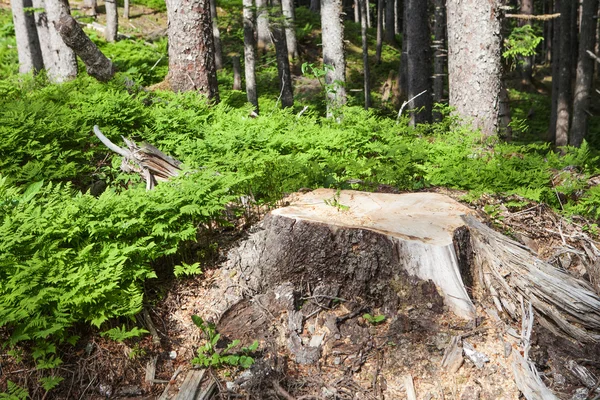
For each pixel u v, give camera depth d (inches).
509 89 1174.3
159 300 194.1
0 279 177.9
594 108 1044.5
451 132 354.3
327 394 164.7
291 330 182.9
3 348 167.2
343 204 215.2
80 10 1047.0
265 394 164.9
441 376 167.2
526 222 243.3
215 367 173.2
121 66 767.1
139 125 333.1
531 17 391.9
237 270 198.7
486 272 192.1
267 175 241.6
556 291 188.7
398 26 1814.7
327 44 533.0
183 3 401.1
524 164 297.1
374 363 173.8
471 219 203.9
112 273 179.3
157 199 207.6
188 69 413.4
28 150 275.0
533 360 171.2
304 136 335.0
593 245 229.3
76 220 197.6
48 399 162.9
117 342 175.2
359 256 188.7
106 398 164.7
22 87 419.8
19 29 772.6
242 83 869.2
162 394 164.9
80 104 344.5
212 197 211.0
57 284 176.6
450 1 373.7
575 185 267.1
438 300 184.1
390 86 1018.7
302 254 192.1
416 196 225.8
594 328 186.1
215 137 311.4
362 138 342.0
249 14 579.8
